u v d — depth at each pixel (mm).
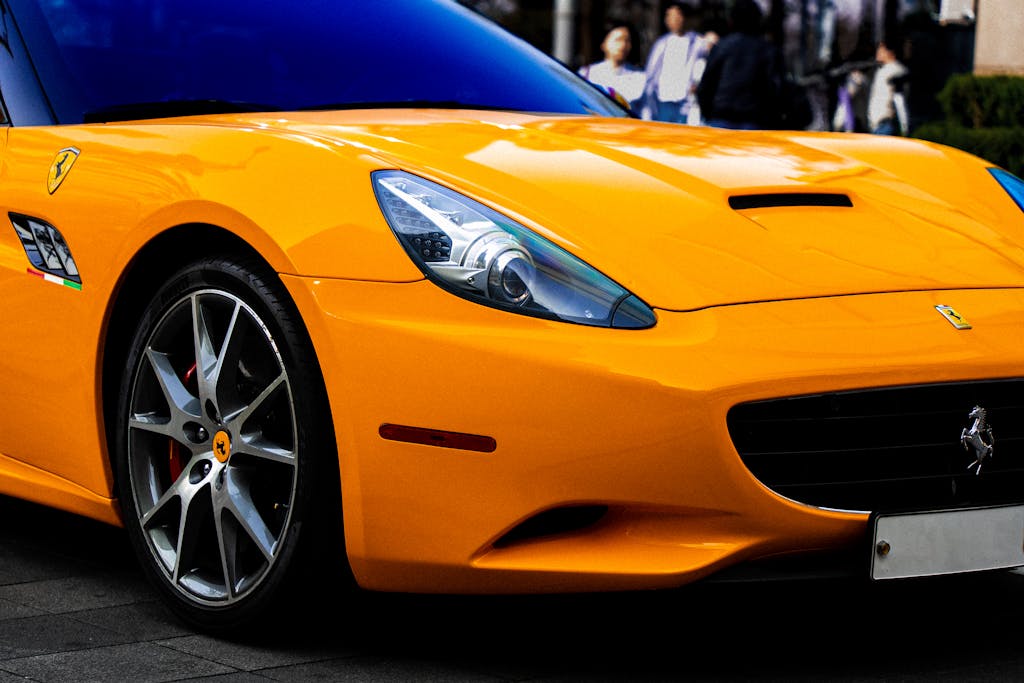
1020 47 14375
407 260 3404
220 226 3652
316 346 3445
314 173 3637
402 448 3346
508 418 3234
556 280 3346
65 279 4082
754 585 4176
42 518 5016
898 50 17031
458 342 3281
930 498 3445
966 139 12305
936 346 3361
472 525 3309
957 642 3725
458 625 3816
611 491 3221
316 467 3506
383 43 5160
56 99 4586
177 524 3963
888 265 3637
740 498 3230
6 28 4809
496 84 5184
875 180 4176
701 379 3170
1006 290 3664
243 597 3658
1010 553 3494
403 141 3889
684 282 3389
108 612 3947
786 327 3307
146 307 3939
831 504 3355
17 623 3830
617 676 3451
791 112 11461
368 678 3414
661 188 3785
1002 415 3475
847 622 3881
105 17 4844
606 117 5051
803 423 3289
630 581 3270
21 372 4254
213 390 3723
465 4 5746
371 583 3494
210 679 3385
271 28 5027
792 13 17469
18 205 4266
